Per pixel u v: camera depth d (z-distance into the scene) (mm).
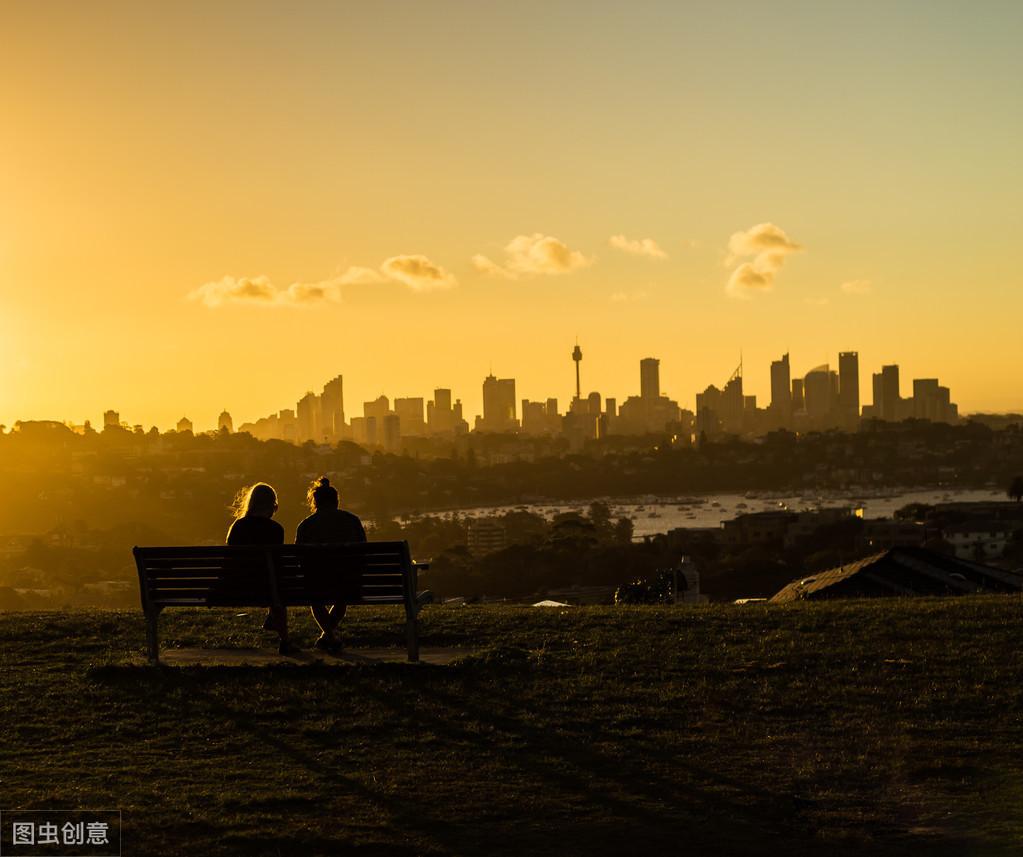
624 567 87562
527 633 12938
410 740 9055
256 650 12016
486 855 6918
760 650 11977
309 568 11062
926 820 7500
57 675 11031
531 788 8039
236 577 11172
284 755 8742
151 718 9641
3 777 8203
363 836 7152
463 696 10227
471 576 91000
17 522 156500
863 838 7180
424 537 146750
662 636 12781
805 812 7625
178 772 8352
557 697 10227
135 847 6949
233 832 7164
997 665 11250
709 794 7949
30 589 99312
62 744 9016
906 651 11867
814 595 24797
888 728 9398
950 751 8828
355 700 10094
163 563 11281
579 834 7242
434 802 7762
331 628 12148
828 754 8781
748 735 9234
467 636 12828
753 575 76125
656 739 9117
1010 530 101188
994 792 7977
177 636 13016
